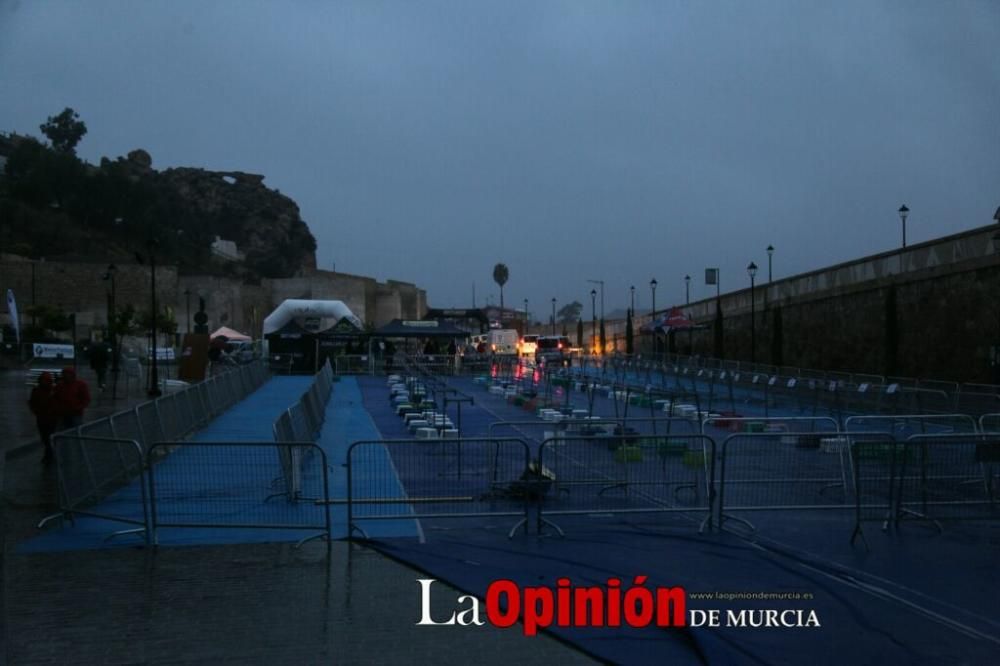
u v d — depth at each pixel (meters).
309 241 144.88
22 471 14.03
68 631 6.64
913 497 10.88
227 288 80.94
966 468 10.88
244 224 132.75
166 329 55.84
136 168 121.25
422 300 110.06
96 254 87.50
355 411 25.70
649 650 6.25
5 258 70.19
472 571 8.18
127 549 9.08
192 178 135.25
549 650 6.30
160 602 7.34
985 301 28.75
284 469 10.73
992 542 9.42
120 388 31.88
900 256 34.62
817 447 11.43
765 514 10.73
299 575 8.12
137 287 74.69
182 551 9.01
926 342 32.41
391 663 6.04
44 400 14.14
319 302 48.84
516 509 10.60
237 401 26.69
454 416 23.30
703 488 10.96
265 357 44.44
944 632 6.62
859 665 5.98
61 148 119.00
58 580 7.97
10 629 6.66
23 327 53.09
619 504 10.96
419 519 10.26
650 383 35.31
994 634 6.57
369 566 8.46
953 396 21.09
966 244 29.98
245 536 9.61
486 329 75.31
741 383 32.53
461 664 6.03
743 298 52.06
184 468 11.83
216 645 6.36
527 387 33.06
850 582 7.89
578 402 26.67
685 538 9.55
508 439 9.79
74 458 10.22
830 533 9.83
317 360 45.50
